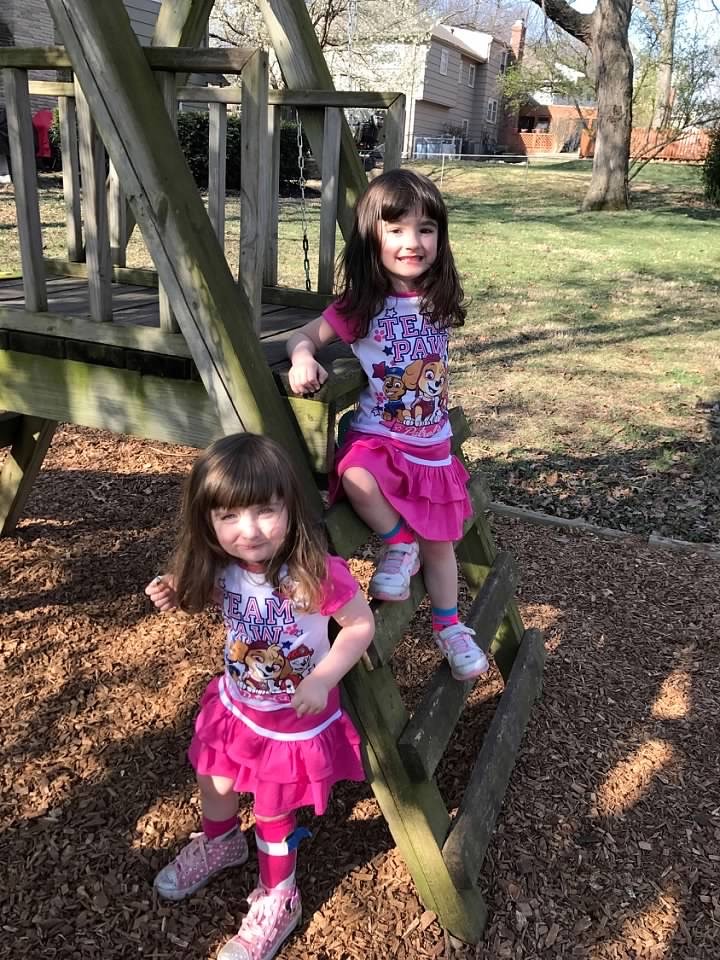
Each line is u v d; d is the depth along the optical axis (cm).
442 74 3728
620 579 399
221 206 235
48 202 1228
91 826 237
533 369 709
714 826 255
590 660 335
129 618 340
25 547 386
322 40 1786
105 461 496
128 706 288
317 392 201
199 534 184
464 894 214
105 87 190
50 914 211
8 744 267
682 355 768
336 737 203
